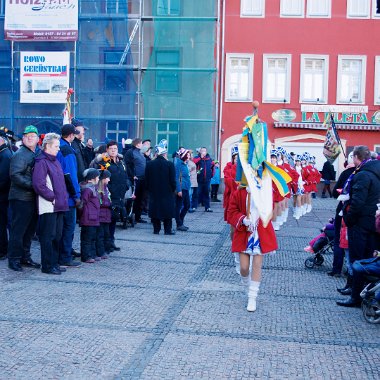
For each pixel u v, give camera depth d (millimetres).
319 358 5984
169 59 29609
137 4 29156
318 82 30562
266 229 7555
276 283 9422
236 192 7648
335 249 10016
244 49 30375
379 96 30344
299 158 20484
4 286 8586
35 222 9867
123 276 9531
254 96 30391
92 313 7332
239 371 5562
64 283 8883
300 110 30422
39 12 28516
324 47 30359
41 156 9273
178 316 7305
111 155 11703
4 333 6461
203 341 6391
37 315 7168
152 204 14344
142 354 5938
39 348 6031
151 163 14328
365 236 8234
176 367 5617
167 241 13391
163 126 29516
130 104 28969
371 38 30266
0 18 29078
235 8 30312
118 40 28938
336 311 7801
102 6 29062
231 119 30375
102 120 29000
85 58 28953
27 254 9969
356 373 5605
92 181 10438
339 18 30281
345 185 8672
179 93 29391
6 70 29016
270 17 30359
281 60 30547
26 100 28781
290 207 24578
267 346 6297
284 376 5477
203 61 29516
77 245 12172
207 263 10875
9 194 9602
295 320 7320
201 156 20781
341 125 30156
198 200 20969
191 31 29469
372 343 6512
